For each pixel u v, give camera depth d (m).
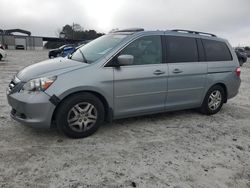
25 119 4.22
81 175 3.47
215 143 4.74
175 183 3.43
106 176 3.48
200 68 5.77
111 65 4.62
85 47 5.47
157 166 3.81
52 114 4.19
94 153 4.07
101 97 4.61
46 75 4.20
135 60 4.91
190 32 5.89
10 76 11.28
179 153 4.25
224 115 6.45
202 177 3.62
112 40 5.09
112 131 4.95
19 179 3.32
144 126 5.31
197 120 5.89
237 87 6.67
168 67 5.26
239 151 4.49
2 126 4.90
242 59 23.41
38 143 4.29
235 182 3.57
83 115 4.47
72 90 4.24
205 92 6.02
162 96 5.29
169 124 5.52
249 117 6.42
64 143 4.34
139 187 3.30
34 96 4.09
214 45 6.19
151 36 5.16
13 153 3.93
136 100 4.96
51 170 3.55
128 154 4.11
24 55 30.59
